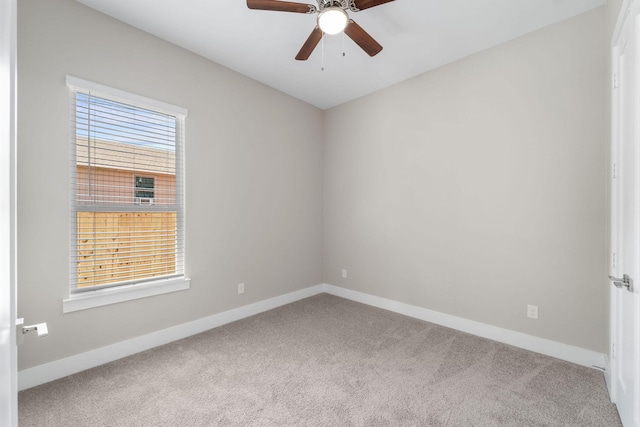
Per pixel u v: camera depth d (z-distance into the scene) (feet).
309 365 6.94
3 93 1.77
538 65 7.50
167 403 5.57
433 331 8.89
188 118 8.52
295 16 7.06
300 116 12.07
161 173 8.10
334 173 12.71
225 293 9.53
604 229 6.64
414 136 10.08
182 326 8.43
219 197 9.33
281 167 11.32
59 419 5.13
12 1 2.10
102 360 6.94
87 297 6.70
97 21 6.84
